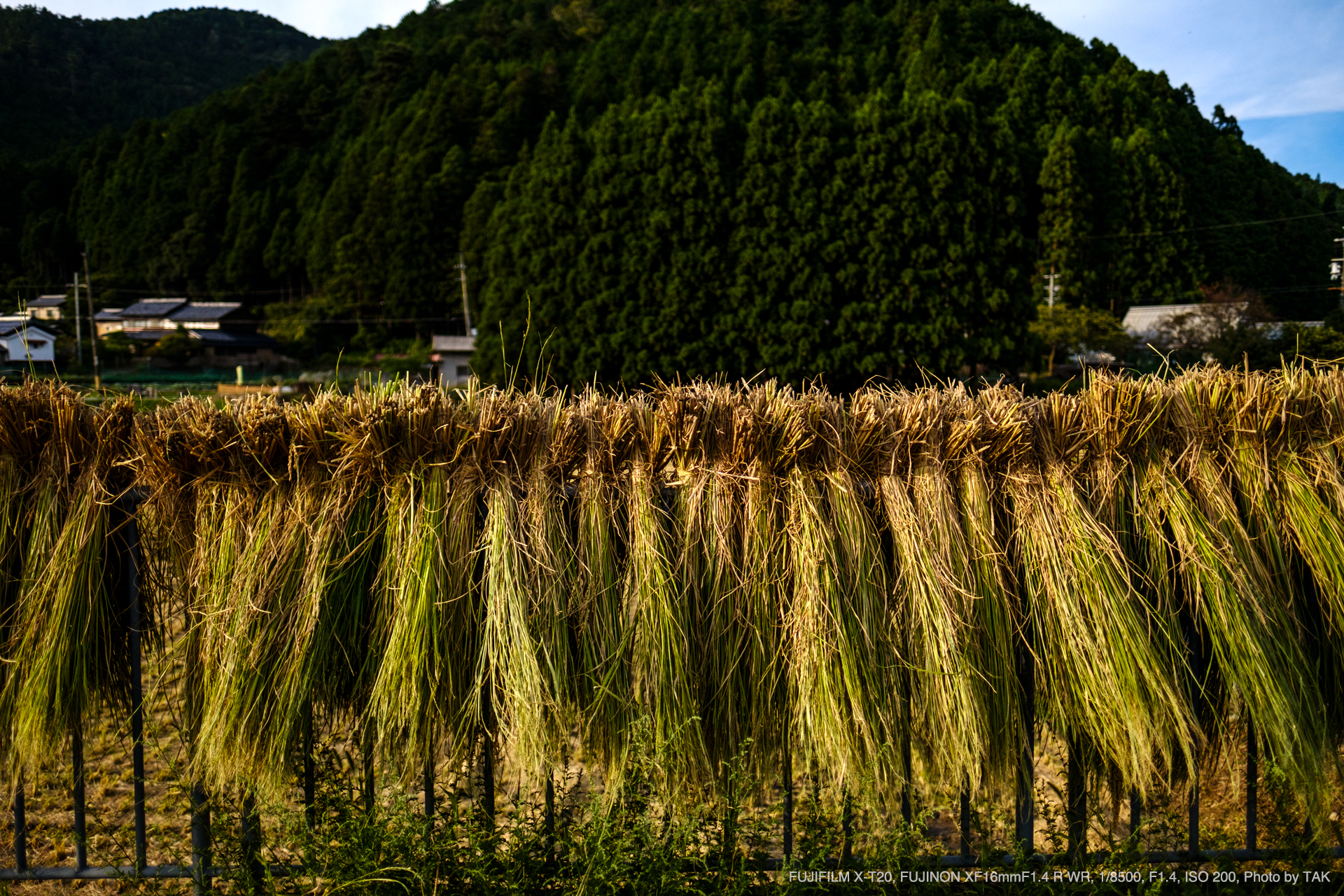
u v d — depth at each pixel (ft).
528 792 7.51
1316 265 172.76
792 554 7.57
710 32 237.66
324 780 7.55
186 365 158.92
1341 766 7.86
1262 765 8.07
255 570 7.21
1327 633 8.11
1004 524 8.03
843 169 95.50
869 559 7.62
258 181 227.40
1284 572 8.09
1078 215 158.61
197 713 7.50
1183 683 7.80
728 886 7.18
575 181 102.94
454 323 179.11
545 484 7.63
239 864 7.43
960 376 92.79
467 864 7.07
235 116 251.80
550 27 272.72
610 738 7.41
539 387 8.21
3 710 7.30
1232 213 180.45
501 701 7.25
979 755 7.47
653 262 96.84
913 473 7.96
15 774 7.32
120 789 11.02
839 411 7.91
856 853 7.97
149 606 7.92
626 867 6.91
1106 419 7.97
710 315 95.66
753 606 7.59
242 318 186.80
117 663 7.91
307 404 7.66
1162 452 8.20
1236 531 7.96
